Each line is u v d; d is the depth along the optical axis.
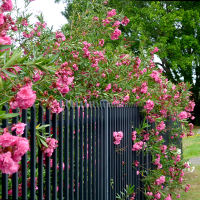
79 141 3.40
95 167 3.69
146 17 23.23
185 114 6.33
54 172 2.79
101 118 3.86
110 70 5.51
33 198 2.45
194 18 23.31
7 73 2.21
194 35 24.69
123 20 5.87
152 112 5.55
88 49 5.45
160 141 5.51
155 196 5.15
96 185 3.74
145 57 6.27
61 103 2.82
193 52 24.47
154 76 5.64
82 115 3.34
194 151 11.45
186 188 6.15
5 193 2.13
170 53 23.47
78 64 5.16
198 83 26.11
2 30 2.36
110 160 4.12
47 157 2.64
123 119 4.64
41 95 3.10
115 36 5.87
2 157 1.76
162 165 6.02
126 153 4.70
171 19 22.00
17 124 2.10
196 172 8.39
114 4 23.27
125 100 5.12
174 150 6.41
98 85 5.28
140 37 21.34
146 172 5.26
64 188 3.01
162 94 5.75
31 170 2.44
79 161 3.38
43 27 5.09
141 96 5.52
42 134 2.54
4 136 1.79
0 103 2.19
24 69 2.82
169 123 6.80
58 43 4.92
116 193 4.36
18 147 1.79
